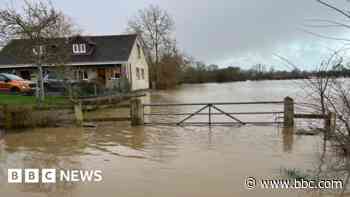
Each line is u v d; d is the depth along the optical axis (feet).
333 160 18.25
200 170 17.79
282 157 20.01
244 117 39.06
